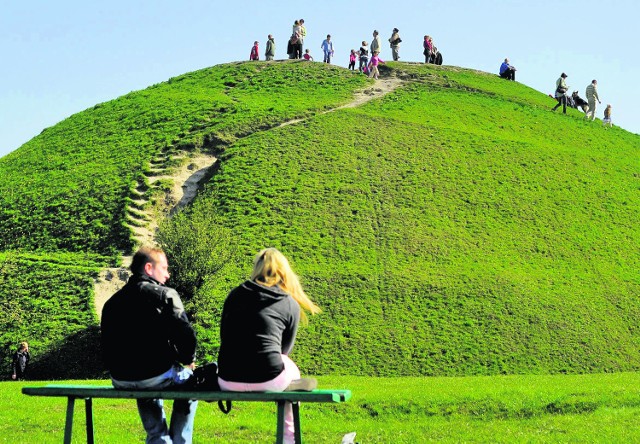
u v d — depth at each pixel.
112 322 10.63
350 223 50.97
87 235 51.56
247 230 50.22
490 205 54.59
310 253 47.31
